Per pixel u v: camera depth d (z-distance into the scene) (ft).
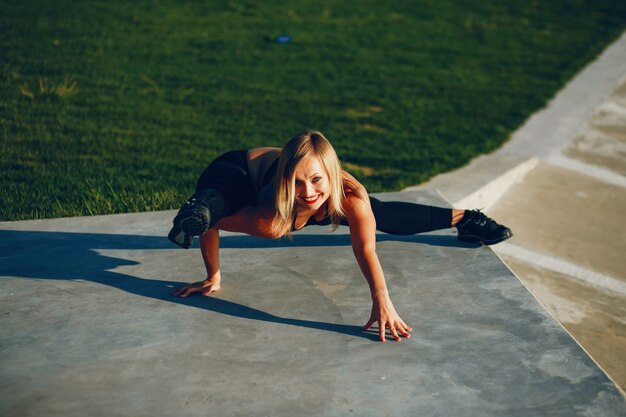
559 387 11.00
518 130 30.76
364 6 53.01
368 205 12.09
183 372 11.44
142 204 20.17
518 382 11.12
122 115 29.63
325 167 11.11
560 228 23.07
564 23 51.80
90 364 11.68
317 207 11.33
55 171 23.24
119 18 44.88
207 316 13.10
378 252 15.65
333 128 29.76
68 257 15.60
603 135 31.14
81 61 36.27
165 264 15.25
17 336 12.50
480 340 12.26
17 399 10.82
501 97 35.17
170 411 10.53
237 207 11.94
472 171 25.21
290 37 43.42
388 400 10.72
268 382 11.18
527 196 25.17
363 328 12.53
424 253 15.60
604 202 25.23
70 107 30.07
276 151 12.59
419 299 13.67
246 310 13.30
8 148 25.05
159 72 35.73
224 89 34.04
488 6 55.88
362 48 42.42
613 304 18.76
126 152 25.59
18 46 37.68
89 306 13.48
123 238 16.62
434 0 56.80
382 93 34.81
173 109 30.91
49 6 46.14
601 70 40.52
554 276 20.03
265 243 16.12
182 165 24.54
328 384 11.10
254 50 40.68
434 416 10.37
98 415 10.46
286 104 32.53
